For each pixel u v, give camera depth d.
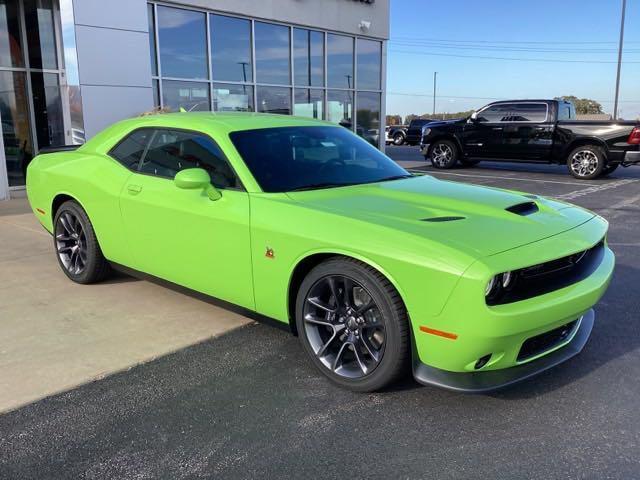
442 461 2.57
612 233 7.19
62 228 5.14
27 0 10.20
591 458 2.58
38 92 10.57
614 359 3.58
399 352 2.92
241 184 3.62
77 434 2.78
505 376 2.89
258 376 3.37
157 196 4.02
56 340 3.88
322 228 3.12
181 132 4.13
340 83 15.92
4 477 2.46
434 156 15.84
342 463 2.56
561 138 13.27
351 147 4.43
